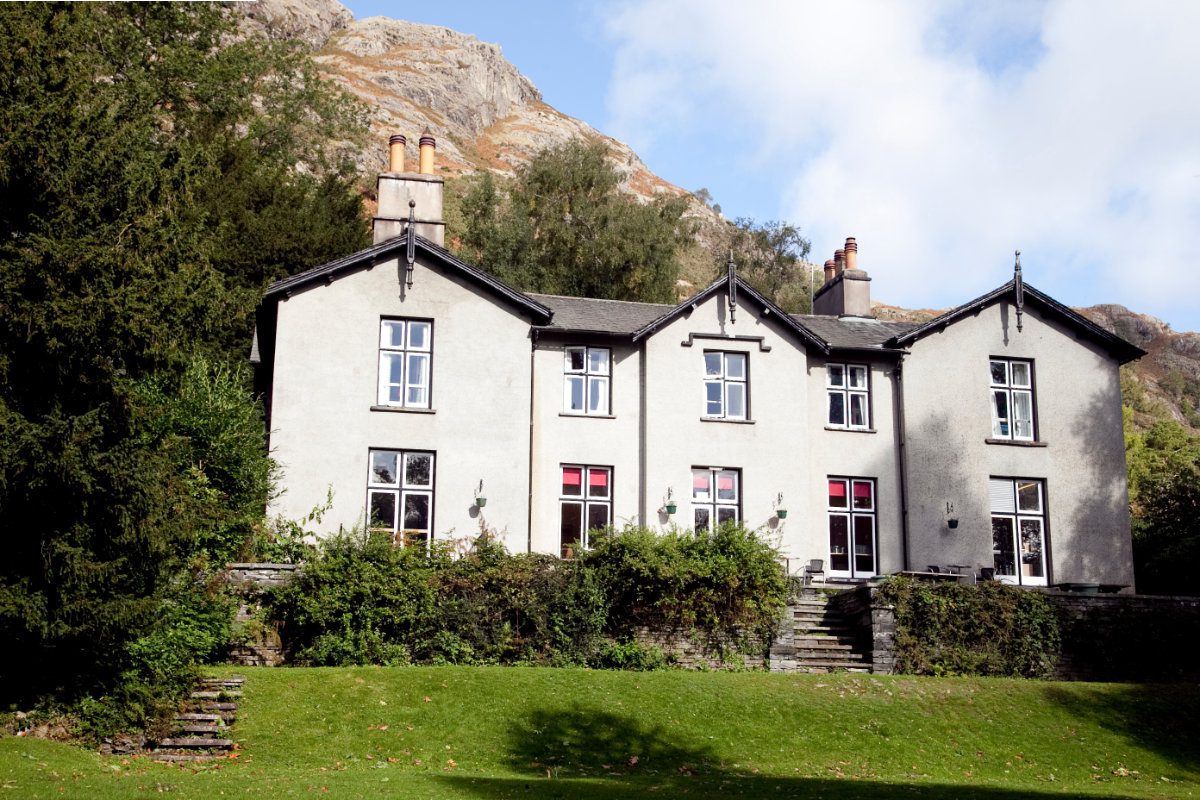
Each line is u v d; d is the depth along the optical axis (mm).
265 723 17359
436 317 27391
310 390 26375
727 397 29344
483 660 22203
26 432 15227
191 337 18297
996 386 30891
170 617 18266
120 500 16156
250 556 23156
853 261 34250
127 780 13984
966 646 24094
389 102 122312
